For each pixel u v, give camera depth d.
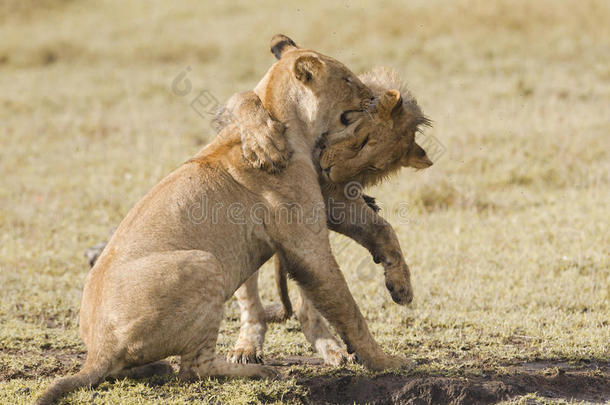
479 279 11.82
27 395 7.28
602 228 13.28
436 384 7.71
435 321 10.33
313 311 8.95
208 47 31.05
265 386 7.53
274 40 9.30
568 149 17.67
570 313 10.56
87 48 32.44
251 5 37.72
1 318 10.41
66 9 40.25
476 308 10.92
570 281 11.54
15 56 32.00
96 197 16.50
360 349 8.08
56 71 30.02
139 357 7.24
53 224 15.13
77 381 7.07
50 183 17.61
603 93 22.56
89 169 18.53
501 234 13.71
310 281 7.90
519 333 9.84
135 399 7.00
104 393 7.10
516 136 18.81
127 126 21.80
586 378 8.20
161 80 27.39
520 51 27.67
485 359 8.83
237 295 9.02
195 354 7.48
